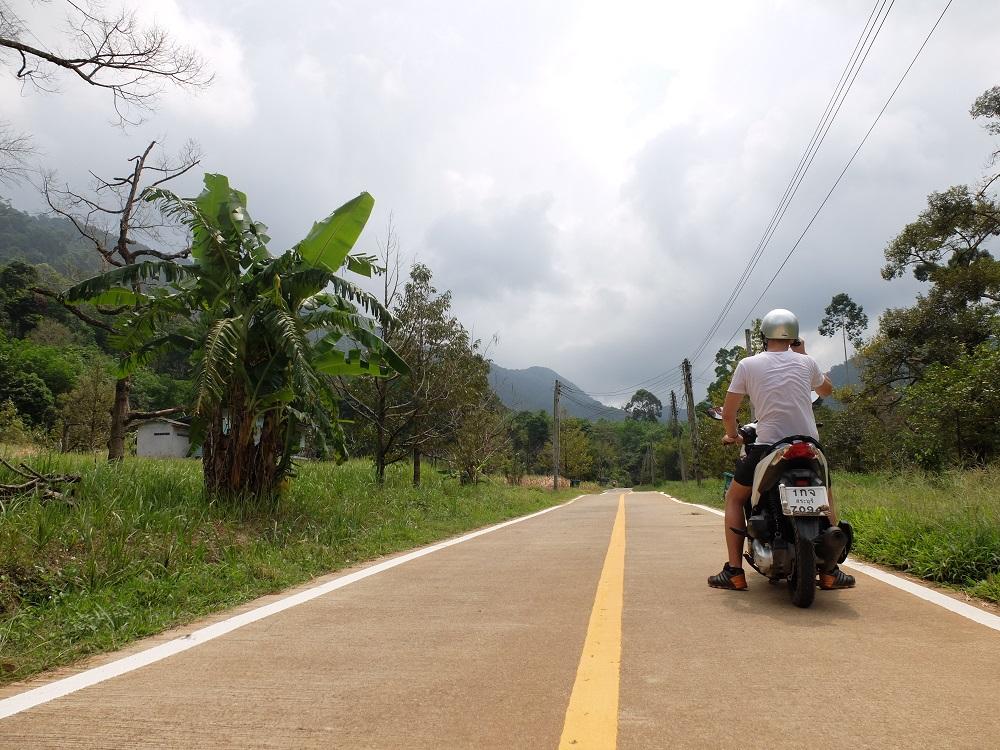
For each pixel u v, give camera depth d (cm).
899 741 208
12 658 335
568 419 7488
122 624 405
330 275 861
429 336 1523
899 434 2397
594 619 383
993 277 2484
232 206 898
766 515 428
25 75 1093
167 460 1305
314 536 759
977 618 362
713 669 285
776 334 452
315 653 331
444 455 2097
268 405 850
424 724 233
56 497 633
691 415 3653
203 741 222
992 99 2211
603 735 219
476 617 402
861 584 469
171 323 936
